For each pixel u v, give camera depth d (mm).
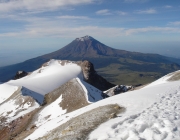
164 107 19188
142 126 14656
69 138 16719
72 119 26141
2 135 59250
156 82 72250
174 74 65188
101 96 71625
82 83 70688
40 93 105812
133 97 26109
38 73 172375
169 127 13719
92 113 23688
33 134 34594
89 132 16812
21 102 86250
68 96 64688
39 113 62594
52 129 28328
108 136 14367
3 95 113688
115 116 19219
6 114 79125
